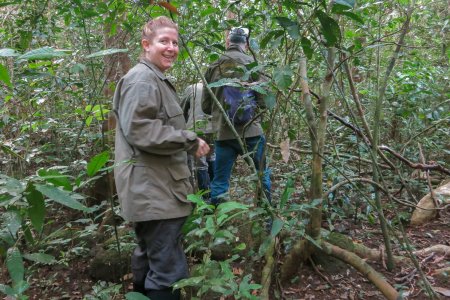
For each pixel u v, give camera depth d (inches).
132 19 106.2
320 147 91.1
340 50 78.8
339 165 123.3
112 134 123.7
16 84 121.3
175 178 76.3
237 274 93.5
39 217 48.4
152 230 75.5
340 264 100.5
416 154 147.7
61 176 47.8
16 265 48.6
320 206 92.4
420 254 107.1
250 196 119.0
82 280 105.8
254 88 68.2
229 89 104.6
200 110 128.5
